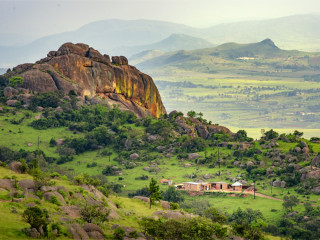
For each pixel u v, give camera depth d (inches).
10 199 4311.0
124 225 4726.9
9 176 5182.1
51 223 3860.7
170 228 4606.3
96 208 4756.4
